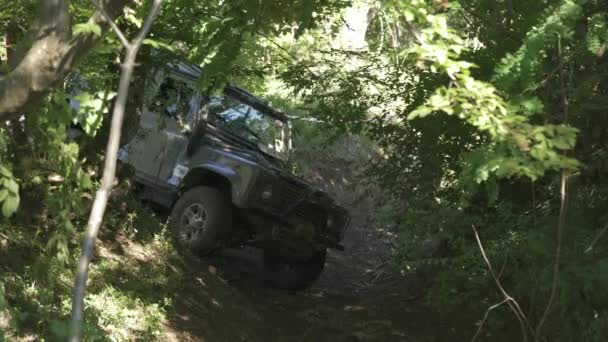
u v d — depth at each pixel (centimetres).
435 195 727
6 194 273
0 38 554
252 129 986
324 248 948
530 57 334
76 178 354
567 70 443
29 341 469
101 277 624
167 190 923
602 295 446
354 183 901
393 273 1072
